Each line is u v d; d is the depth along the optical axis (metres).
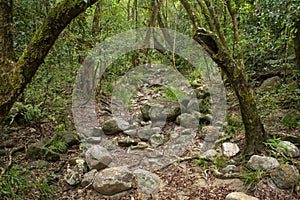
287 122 3.11
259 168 2.30
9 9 1.38
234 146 2.83
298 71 3.42
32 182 2.32
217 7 4.23
